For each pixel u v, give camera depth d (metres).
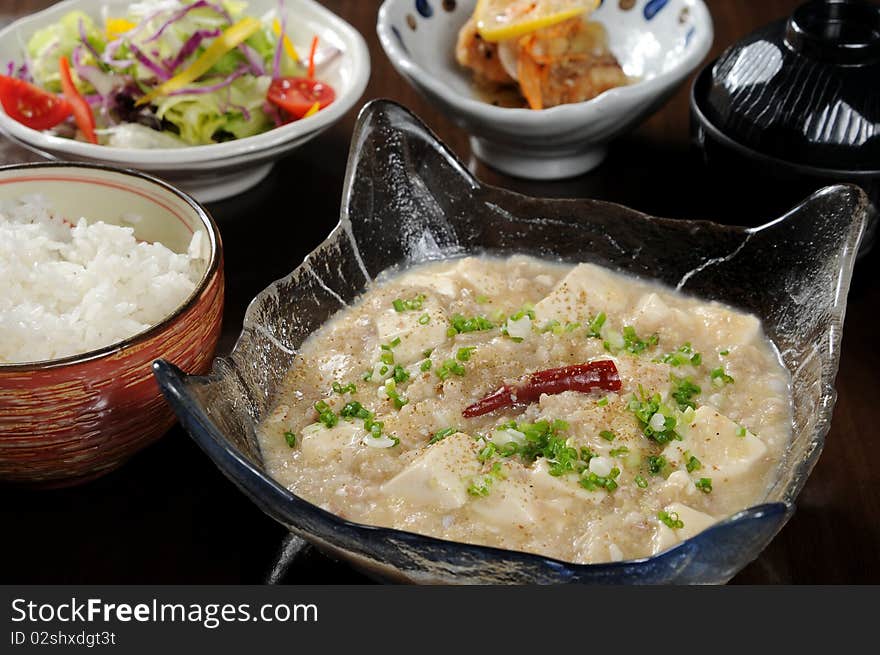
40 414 0.44
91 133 0.62
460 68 0.66
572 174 0.63
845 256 0.47
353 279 0.52
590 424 0.44
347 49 0.65
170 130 0.63
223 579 0.45
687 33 0.63
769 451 0.44
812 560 0.45
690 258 0.51
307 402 0.47
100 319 0.46
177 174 0.58
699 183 0.62
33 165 0.50
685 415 0.45
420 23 0.65
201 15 0.64
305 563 0.45
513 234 0.53
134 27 0.64
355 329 0.49
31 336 0.46
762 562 0.45
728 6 0.76
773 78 0.55
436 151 0.53
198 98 0.62
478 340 0.48
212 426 0.41
